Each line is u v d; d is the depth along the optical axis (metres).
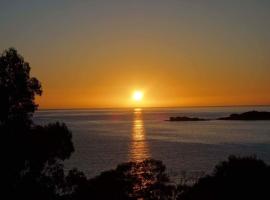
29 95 28.14
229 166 35.75
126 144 133.75
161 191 32.94
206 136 170.62
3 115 27.14
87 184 31.39
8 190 26.41
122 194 31.84
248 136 170.50
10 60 27.59
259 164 35.78
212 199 33.41
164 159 95.44
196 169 77.88
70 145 28.91
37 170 27.80
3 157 26.52
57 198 29.25
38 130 28.16
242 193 33.44
